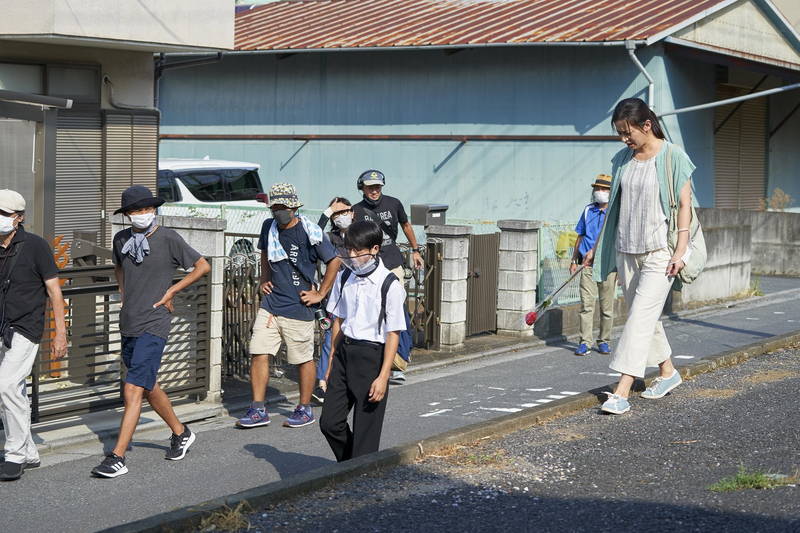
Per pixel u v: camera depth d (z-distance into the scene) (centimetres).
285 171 2220
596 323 1364
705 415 772
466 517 540
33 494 627
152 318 673
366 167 2125
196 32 1389
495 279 1284
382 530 519
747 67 2056
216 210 1712
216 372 877
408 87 2067
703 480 606
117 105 1458
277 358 1023
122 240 682
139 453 732
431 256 1161
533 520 535
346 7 2459
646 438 708
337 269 805
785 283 1975
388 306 586
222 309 892
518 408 879
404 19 2205
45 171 952
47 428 775
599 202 1139
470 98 2000
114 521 574
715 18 1945
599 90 1872
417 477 613
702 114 1983
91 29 1266
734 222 1992
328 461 710
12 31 1250
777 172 2395
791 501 555
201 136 2322
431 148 2048
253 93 2250
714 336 1285
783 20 2141
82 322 859
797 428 729
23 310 646
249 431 806
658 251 789
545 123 1927
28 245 644
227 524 519
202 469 688
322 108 2169
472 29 2000
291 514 543
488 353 1160
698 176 1989
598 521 532
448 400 916
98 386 895
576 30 1862
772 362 1004
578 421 763
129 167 1472
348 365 600
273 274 802
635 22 1859
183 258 680
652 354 826
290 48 2088
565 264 1356
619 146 1855
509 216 1977
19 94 939
